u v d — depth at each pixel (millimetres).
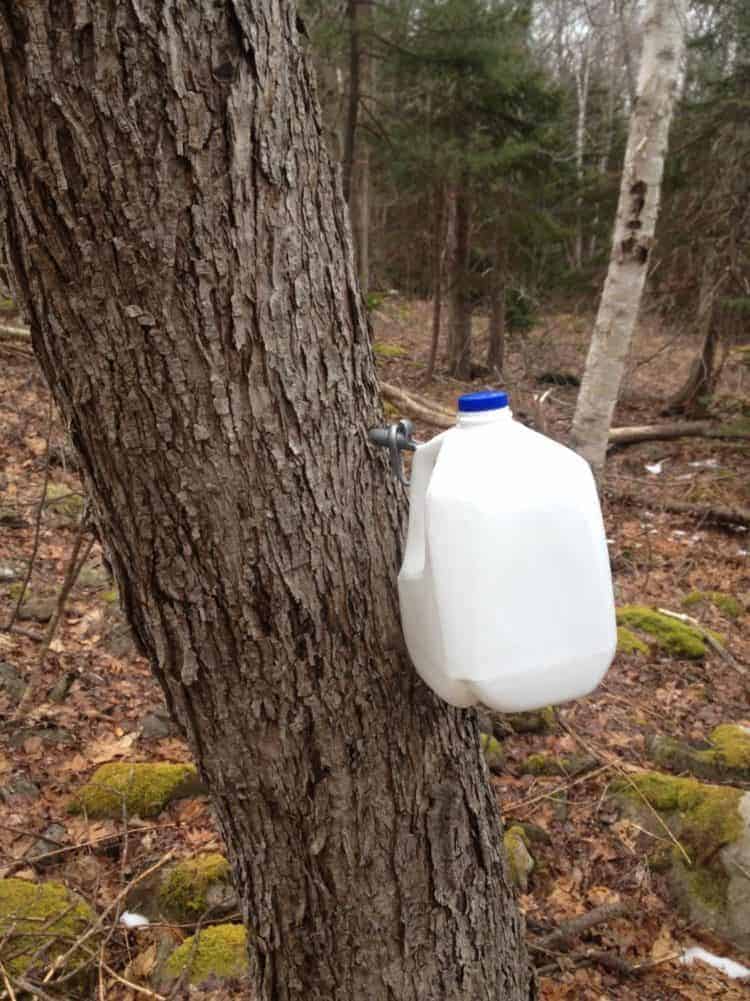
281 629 1183
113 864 2863
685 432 9102
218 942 2527
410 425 1217
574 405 10328
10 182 972
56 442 5949
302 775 1274
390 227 15289
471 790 1461
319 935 1382
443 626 1098
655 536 6680
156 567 1148
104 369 1037
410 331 14469
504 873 1599
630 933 2885
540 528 1078
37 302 1036
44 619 4152
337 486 1192
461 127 10609
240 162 993
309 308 1113
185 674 1216
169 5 910
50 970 2369
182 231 983
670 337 12391
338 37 9234
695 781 3418
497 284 11484
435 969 1458
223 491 1101
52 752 3322
